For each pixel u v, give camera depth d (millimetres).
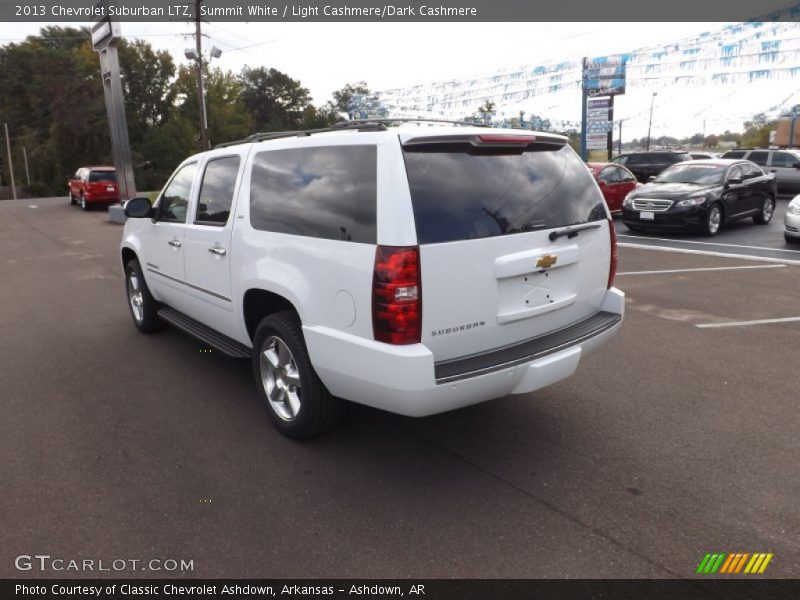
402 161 2994
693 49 15078
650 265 9742
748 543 2787
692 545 2777
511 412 4250
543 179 3564
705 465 3484
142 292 6027
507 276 3250
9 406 4480
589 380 4820
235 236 4047
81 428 4090
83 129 61375
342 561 2707
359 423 4113
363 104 22375
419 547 2795
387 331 2955
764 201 14391
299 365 3590
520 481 3352
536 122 22125
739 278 8562
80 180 25094
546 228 3463
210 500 3197
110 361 5469
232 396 4621
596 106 29609
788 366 5047
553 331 3660
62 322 6930
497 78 19156
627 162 24750
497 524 2959
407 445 3793
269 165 3873
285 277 3541
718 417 4109
